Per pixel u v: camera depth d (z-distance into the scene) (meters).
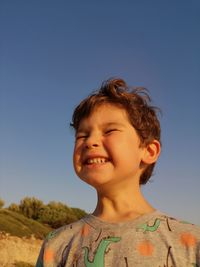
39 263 0.44
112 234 0.41
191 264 0.38
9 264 4.60
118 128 0.43
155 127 0.47
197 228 0.40
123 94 0.45
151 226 0.40
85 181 0.43
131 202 0.43
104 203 0.43
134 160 0.44
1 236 5.53
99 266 0.39
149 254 0.38
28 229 6.48
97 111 0.45
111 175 0.42
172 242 0.39
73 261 0.41
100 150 0.43
